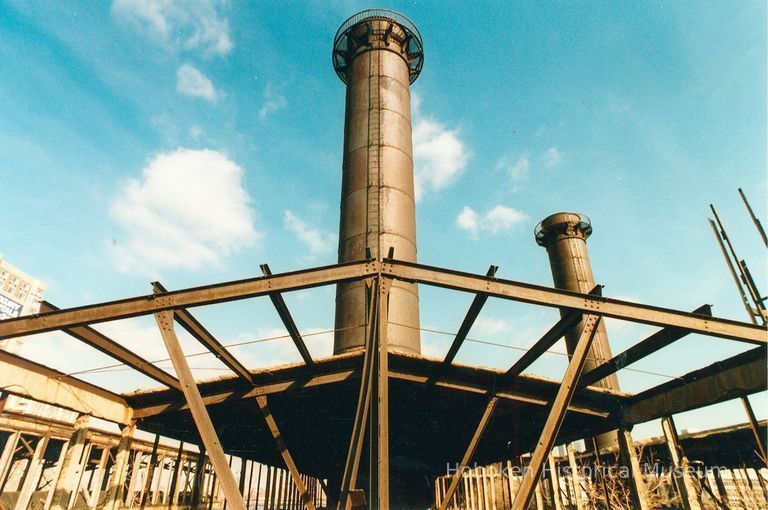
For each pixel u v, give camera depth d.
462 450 15.80
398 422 13.72
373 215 16.44
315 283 6.67
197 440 14.23
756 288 11.41
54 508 8.02
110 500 9.41
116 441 19.19
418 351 14.48
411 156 19.06
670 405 9.23
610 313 6.87
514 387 10.38
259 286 6.68
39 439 16.73
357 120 19.23
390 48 21.14
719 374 8.08
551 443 6.07
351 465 6.05
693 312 7.08
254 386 10.23
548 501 16.12
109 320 6.62
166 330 6.43
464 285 6.77
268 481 18.88
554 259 30.83
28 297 88.44
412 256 16.42
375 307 6.66
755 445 11.59
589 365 24.36
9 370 7.17
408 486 17.92
